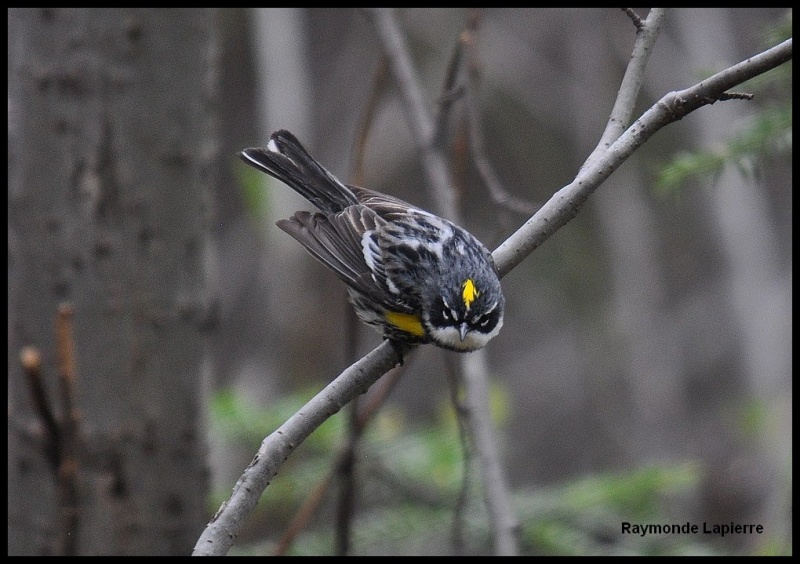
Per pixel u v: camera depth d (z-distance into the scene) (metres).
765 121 9.40
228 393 11.91
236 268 24.38
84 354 9.99
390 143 23.84
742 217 22.12
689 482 10.73
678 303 25.23
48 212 10.02
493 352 25.61
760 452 19.47
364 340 22.48
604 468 22.72
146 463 10.09
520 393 25.17
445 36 23.11
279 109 20.22
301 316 19.48
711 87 7.44
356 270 9.12
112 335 10.03
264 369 20.17
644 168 23.59
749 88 9.84
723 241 22.47
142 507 10.07
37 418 9.90
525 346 25.53
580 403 24.91
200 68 10.38
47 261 10.02
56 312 10.00
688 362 24.98
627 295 23.30
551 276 23.92
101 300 10.02
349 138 23.89
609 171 7.67
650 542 10.58
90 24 9.97
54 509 9.89
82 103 10.00
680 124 22.89
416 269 8.82
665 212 24.92
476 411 9.66
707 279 25.17
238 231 24.61
